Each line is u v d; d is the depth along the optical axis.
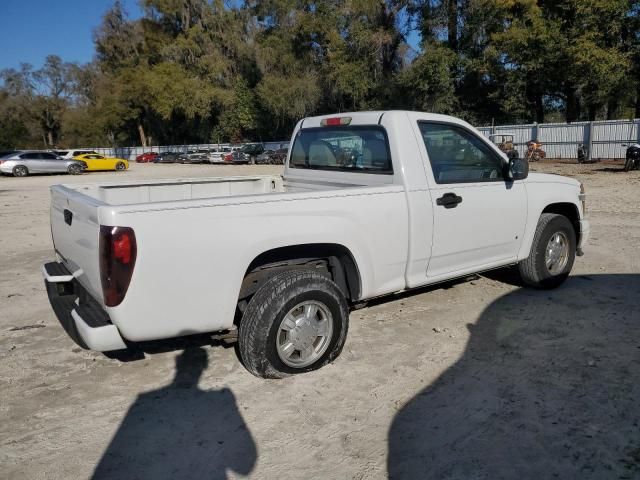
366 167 4.76
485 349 4.37
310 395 3.72
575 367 4.01
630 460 2.94
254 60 54.41
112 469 2.99
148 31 61.66
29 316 5.50
